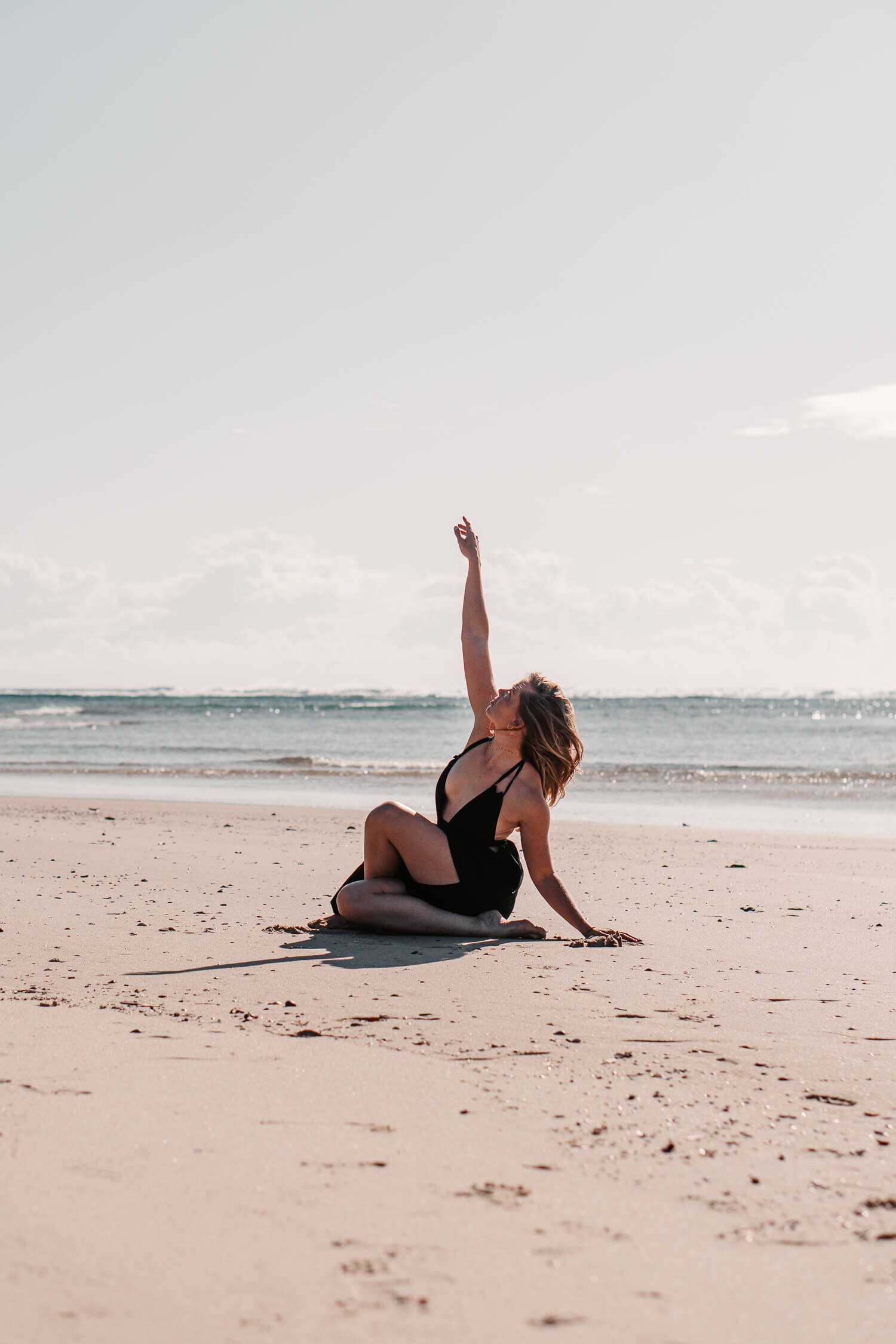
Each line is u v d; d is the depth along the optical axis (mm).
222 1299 1579
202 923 5434
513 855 5125
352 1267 1698
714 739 36969
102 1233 1794
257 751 29531
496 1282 1662
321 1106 2523
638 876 7992
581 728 45438
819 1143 2348
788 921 5883
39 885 6879
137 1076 2727
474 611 5383
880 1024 3465
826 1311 1602
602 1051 3107
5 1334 1454
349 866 8227
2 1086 2613
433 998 3758
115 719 53281
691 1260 1761
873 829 12273
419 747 31906
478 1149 2268
